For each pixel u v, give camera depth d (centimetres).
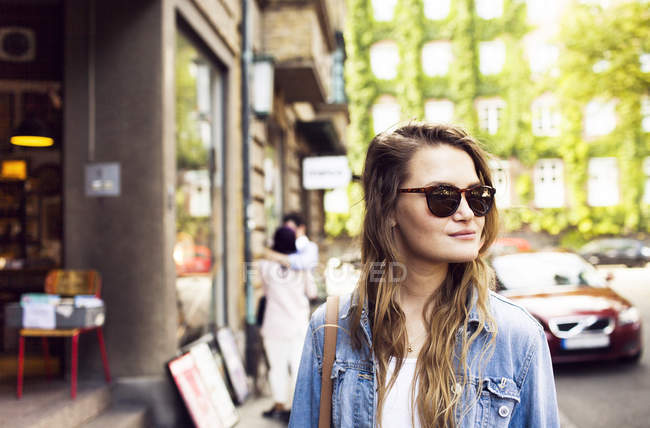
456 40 3325
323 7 884
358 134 3359
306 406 137
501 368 122
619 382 613
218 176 684
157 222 466
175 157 512
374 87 3381
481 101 3316
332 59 2231
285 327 505
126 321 462
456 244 121
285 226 524
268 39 843
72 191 472
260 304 529
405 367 125
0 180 581
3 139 548
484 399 121
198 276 585
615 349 662
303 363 139
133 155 469
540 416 120
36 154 584
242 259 748
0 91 530
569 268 772
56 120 521
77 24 475
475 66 3322
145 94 471
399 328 126
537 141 3281
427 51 3362
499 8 3312
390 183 128
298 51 836
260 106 752
